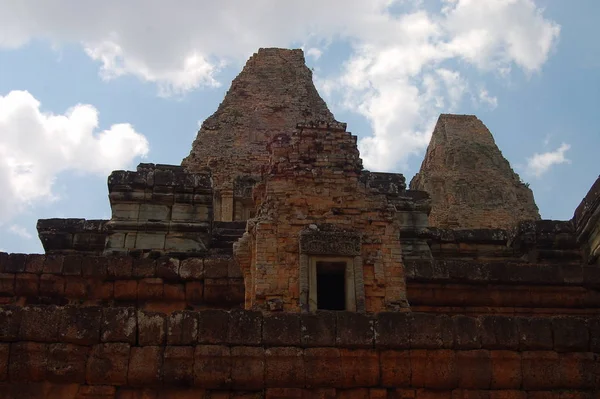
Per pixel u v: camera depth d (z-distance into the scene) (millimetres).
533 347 15438
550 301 22797
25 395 14242
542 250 27188
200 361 14602
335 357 14875
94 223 27125
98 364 14469
